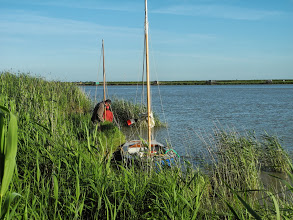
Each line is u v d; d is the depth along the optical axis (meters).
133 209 4.38
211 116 29.12
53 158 5.09
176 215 4.09
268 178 9.93
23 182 4.53
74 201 4.14
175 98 57.72
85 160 5.18
